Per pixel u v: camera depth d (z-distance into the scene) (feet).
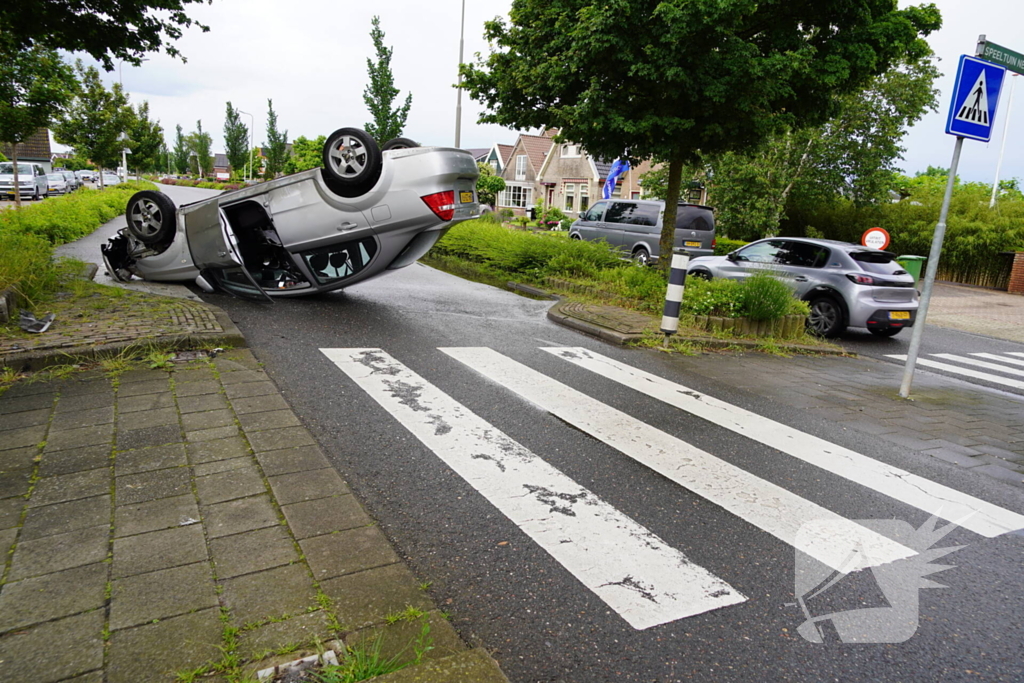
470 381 18.38
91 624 7.34
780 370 23.63
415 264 48.96
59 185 109.81
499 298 34.47
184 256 27.20
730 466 13.70
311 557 8.96
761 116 29.68
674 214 34.94
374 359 19.72
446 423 14.92
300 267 26.12
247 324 22.65
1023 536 11.46
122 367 16.83
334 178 24.30
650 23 27.50
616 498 11.81
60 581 8.09
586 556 9.82
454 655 6.86
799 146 77.97
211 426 13.41
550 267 39.96
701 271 39.75
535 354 22.34
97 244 44.47
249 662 6.88
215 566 8.59
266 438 12.98
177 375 16.56
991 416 19.88
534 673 7.32
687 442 14.97
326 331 22.72
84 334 18.38
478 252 46.47
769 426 16.65
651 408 17.38
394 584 8.52
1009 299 62.03
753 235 81.66
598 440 14.65
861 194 80.12
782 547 10.46
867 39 29.94
